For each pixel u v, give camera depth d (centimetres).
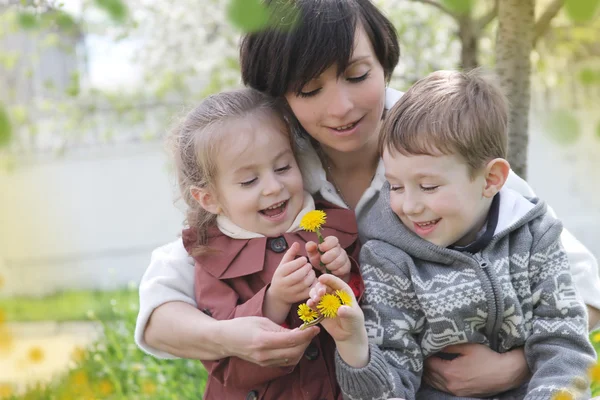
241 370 197
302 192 210
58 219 722
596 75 176
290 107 211
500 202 200
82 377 324
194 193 212
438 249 195
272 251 207
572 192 653
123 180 727
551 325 194
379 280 199
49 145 691
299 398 201
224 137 203
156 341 205
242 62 216
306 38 195
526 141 303
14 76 538
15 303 637
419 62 468
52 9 201
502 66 301
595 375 182
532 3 297
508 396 201
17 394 356
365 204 218
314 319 184
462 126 188
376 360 187
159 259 219
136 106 552
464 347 199
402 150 190
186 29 565
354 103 200
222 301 204
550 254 199
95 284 725
